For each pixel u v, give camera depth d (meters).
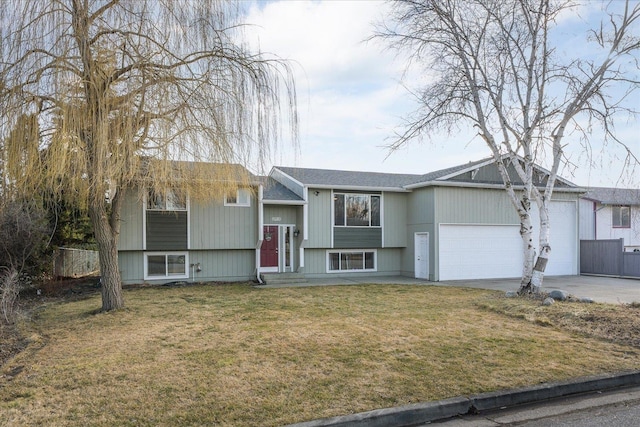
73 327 7.85
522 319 8.41
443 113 11.95
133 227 14.21
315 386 4.73
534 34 11.00
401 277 17.94
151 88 7.78
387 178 20.34
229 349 6.23
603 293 12.55
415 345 6.41
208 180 10.35
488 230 17.52
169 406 4.22
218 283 15.34
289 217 17.16
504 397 4.55
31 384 4.85
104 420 3.92
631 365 5.57
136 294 12.46
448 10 11.27
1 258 11.59
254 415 4.01
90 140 7.57
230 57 8.60
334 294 12.46
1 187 7.79
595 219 22.52
